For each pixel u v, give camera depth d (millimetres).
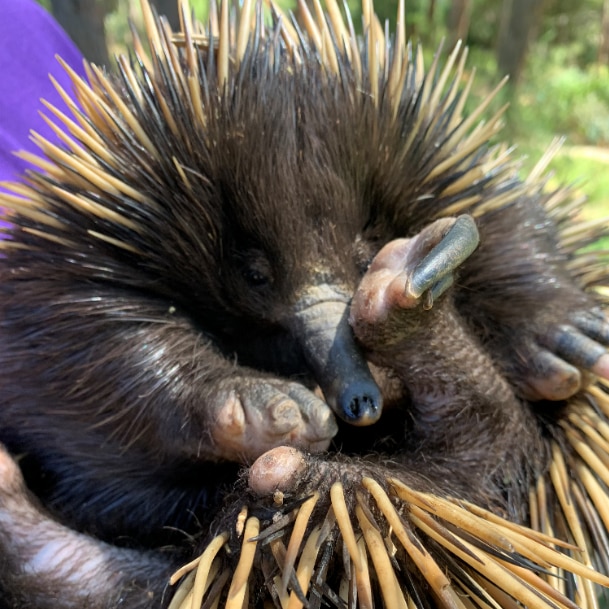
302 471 216
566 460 298
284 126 258
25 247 269
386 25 318
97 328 258
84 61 298
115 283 266
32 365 260
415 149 287
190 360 257
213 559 225
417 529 228
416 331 230
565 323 297
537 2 1316
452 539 213
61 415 263
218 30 304
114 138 274
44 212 270
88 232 255
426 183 290
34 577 256
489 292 301
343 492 219
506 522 227
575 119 1863
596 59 2475
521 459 282
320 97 266
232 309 274
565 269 317
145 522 281
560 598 201
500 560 220
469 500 256
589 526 290
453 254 200
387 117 279
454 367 257
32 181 282
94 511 279
